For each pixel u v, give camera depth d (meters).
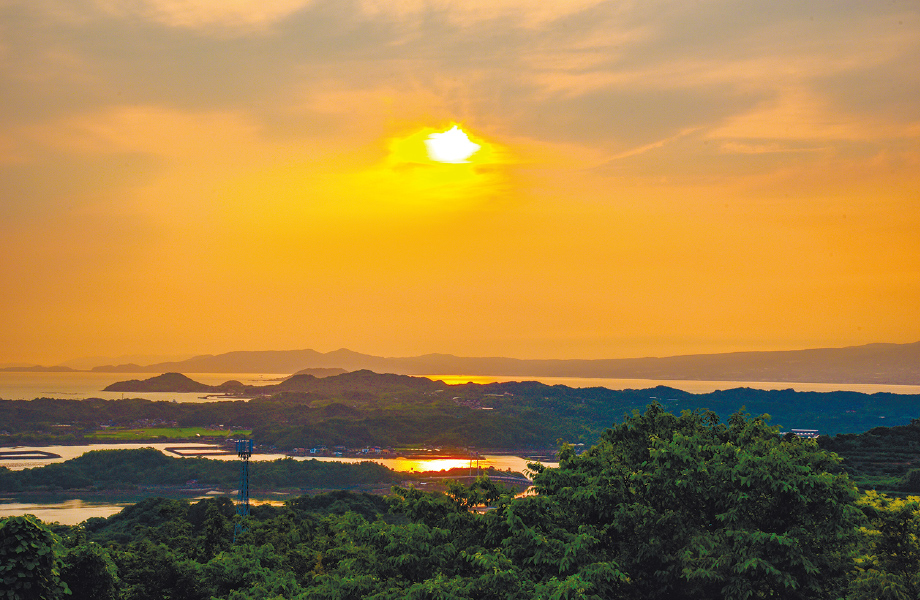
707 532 24.30
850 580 25.36
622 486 26.78
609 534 26.33
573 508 27.12
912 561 27.58
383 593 22.95
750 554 22.69
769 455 25.81
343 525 50.00
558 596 20.17
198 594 40.47
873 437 109.75
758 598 23.38
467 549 26.02
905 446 103.94
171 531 63.91
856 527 26.36
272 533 56.00
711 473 25.98
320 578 26.08
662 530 25.16
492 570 22.81
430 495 29.91
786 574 22.38
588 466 29.84
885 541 28.22
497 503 28.23
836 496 24.41
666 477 26.16
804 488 24.39
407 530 25.86
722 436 31.41
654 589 24.94
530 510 25.91
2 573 22.55
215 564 38.28
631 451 30.89
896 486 77.88
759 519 25.12
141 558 42.50
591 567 22.50
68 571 29.89
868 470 92.00
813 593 24.09
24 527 23.64
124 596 38.28
